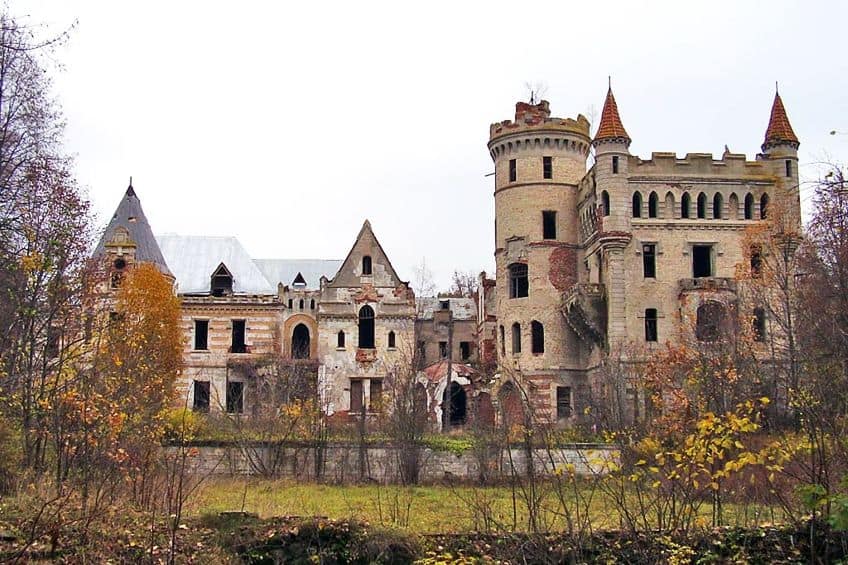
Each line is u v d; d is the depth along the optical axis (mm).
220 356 73438
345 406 72062
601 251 68562
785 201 66312
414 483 43438
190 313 73875
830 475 21703
